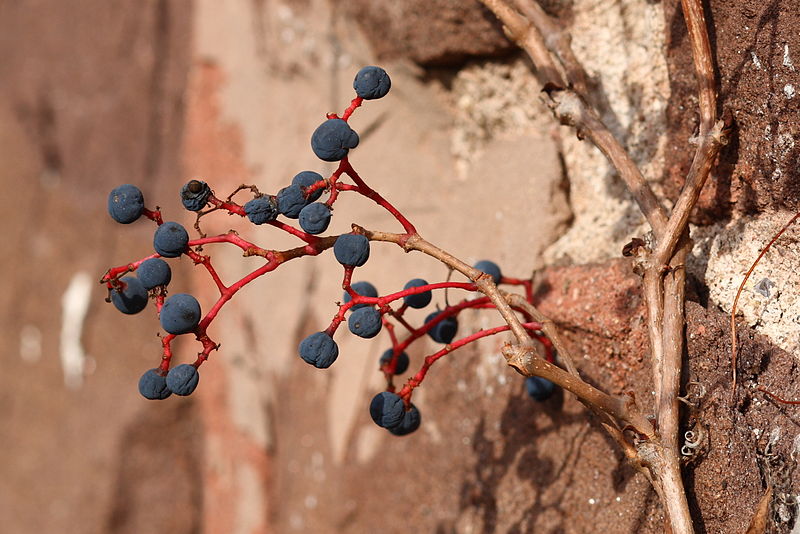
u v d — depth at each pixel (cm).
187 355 61
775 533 34
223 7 58
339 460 50
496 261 43
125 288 36
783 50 35
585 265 40
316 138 34
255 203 34
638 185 36
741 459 35
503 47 43
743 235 36
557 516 39
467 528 43
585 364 39
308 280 52
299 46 52
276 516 55
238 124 57
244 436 57
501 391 42
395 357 37
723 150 36
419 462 45
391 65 47
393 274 48
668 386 35
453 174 46
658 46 39
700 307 36
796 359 35
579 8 41
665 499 34
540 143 43
